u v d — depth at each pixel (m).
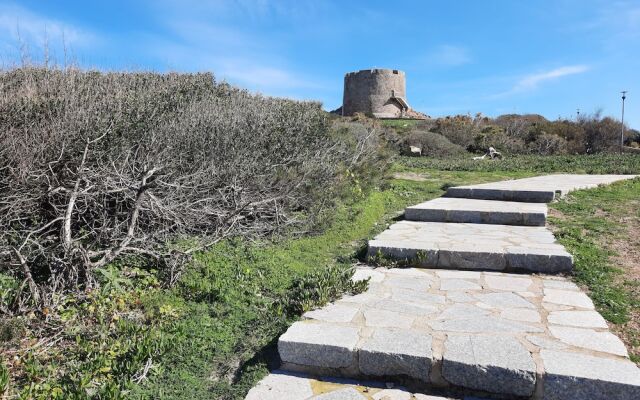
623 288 4.52
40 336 3.71
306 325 3.68
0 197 4.88
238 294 4.58
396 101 45.69
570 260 5.07
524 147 25.89
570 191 9.03
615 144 30.48
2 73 7.10
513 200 8.74
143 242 5.15
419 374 3.15
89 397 2.87
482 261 5.32
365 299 4.33
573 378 2.87
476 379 3.04
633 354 3.31
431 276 5.10
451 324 3.69
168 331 3.84
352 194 8.27
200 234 6.12
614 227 6.56
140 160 5.75
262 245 5.95
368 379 3.26
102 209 5.39
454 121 26.59
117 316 3.95
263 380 3.26
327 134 9.34
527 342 3.35
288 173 7.02
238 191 6.38
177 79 10.05
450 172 14.21
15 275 4.48
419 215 7.70
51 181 5.20
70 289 4.27
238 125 7.60
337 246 6.45
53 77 7.07
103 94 6.98
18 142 5.13
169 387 3.20
